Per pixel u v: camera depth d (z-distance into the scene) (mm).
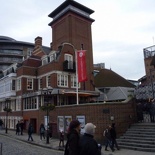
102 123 17219
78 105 19156
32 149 15336
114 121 17141
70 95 27938
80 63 23578
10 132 28797
